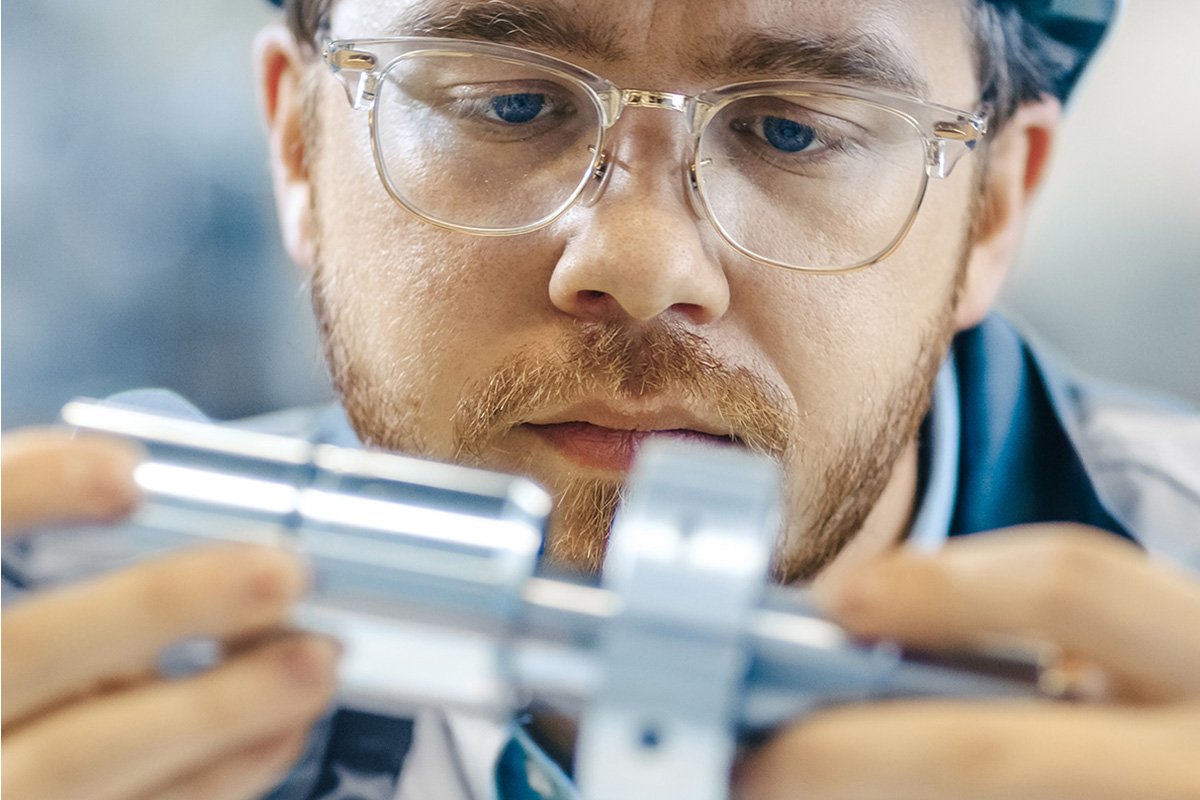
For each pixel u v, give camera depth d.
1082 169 2.50
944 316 1.12
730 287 0.95
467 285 0.97
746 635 0.43
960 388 1.31
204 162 2.60
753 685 0.44
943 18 1.02
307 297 1.30
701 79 0.93
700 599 0.42
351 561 0.45
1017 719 0.43
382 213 1.01
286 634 0.48
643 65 0.92
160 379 2.64
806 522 1.03
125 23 2.53
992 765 0.42
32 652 0.46
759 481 0.44
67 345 2.59
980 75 1.10
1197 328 2.52
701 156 0.92
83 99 2.55
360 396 1.09
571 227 0.92
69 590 0.47
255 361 2.64
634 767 0.42
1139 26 2.42
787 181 0.96
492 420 0.97
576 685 0.44
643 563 0.43
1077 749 0.42
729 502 0.44
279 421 1.59
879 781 0.43
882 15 0.95
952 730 0.43
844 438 1.02
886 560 0.46
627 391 0.93
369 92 0.99
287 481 0.47
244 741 0.49
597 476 0.97
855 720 0.44
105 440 0.49
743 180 0.95
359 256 1.05
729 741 0.42
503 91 0.94
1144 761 0.41
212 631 0.46
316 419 1.58
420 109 0.98
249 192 2.62
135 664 0.47
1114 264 2.54
